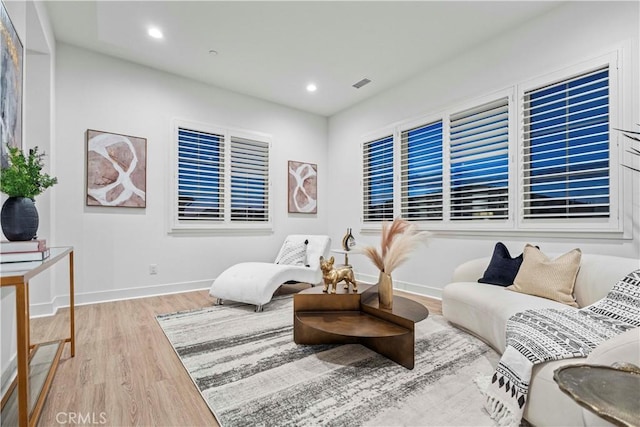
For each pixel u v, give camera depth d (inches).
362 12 107.9
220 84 165.2
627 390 32.3
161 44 127.9
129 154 139.4
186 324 104.7
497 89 121.4
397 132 165.0
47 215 114.0
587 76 99.0
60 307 123.2
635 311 60.2
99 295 132.1
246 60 140.7
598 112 97.2
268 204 185.9
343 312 90.5
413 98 157.1
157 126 148.2
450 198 138.6
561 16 104.2
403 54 135.5
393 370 72.4
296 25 115.3
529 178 111.0
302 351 83.3
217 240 165.6
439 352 82.6
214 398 60.7
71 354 78.7
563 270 84.1
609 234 93.5
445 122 140.7
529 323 63.0
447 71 140.9
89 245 130.1
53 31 117.6
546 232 107.7
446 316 106.0
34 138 111.3
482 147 127.5
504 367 55.6
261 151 185.2
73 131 127.0
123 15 109.1
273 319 110.7
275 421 53.8
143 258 143.0
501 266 101.7
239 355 80.6
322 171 213.2
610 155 93.0
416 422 53.4
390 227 88.5
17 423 51.6
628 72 90.1
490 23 114.1
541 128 109.9
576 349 50.4
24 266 48.8
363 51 133.0
